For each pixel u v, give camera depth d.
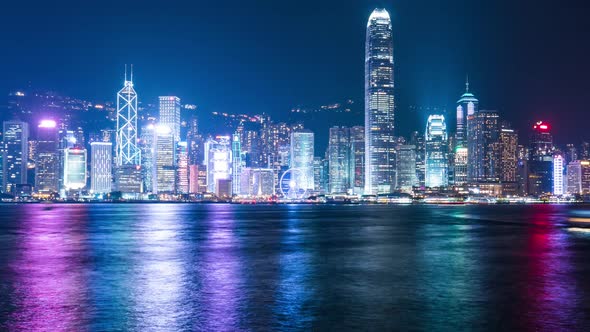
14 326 29.45
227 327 29.44
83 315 32.00
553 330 28.86
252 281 44.84
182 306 34.56
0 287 41.56
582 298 37.34
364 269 52.53
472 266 54.97
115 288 41.19
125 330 28.77
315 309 33.84
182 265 55.28
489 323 30.33
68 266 54.25
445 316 31.98
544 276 48.03
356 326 29.72
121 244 80.44
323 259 61.22
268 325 29.89
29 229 118.38
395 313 32.78
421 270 51.88
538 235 102.06
